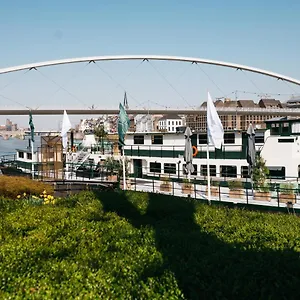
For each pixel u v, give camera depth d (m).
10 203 13.18
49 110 95.56
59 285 5.31
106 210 12.95
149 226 9.87
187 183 23.14
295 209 18.06
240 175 25.84
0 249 7.15
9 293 5.05
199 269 6.24
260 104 142.12
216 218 11.15
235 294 5.56
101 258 6.69
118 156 34.03
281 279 5.80
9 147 98.88
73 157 36.91
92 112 99.56
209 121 18.94
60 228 9.20
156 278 5.75
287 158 23.45
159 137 30.83
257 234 9.09
